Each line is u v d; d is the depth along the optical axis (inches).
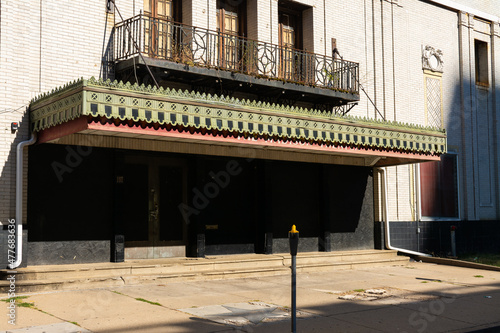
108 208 457.7
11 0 420.8
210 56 491.2
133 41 449.4
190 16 520.1
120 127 370.6
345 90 570.6
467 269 564.7
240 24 568.7
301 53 582.6
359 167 631.2
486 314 350.3
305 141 468.8
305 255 544.4
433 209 709.9
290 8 608.4
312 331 293.9
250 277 474.0
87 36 458.9
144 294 378.3
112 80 469.1
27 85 424.8
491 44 815.7
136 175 486.9
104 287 402.0
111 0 472.7
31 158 424.5
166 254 496.4
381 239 631.8
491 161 796.6
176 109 385.7
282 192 569.3
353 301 378.9
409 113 686.5
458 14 771.4
